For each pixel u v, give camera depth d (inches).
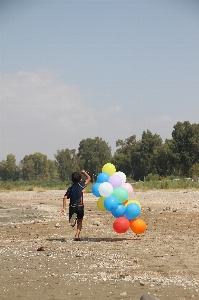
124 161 4822.8
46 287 335.3
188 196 1311.5
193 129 3622.0
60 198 1505.9
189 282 343.3
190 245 495.5
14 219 830.5
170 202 1134.4
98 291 323.6
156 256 437.1
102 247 491.2
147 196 1364.4
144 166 4616.1
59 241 538.3
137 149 4744.1
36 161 7534.5
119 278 357.7
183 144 3624.5
